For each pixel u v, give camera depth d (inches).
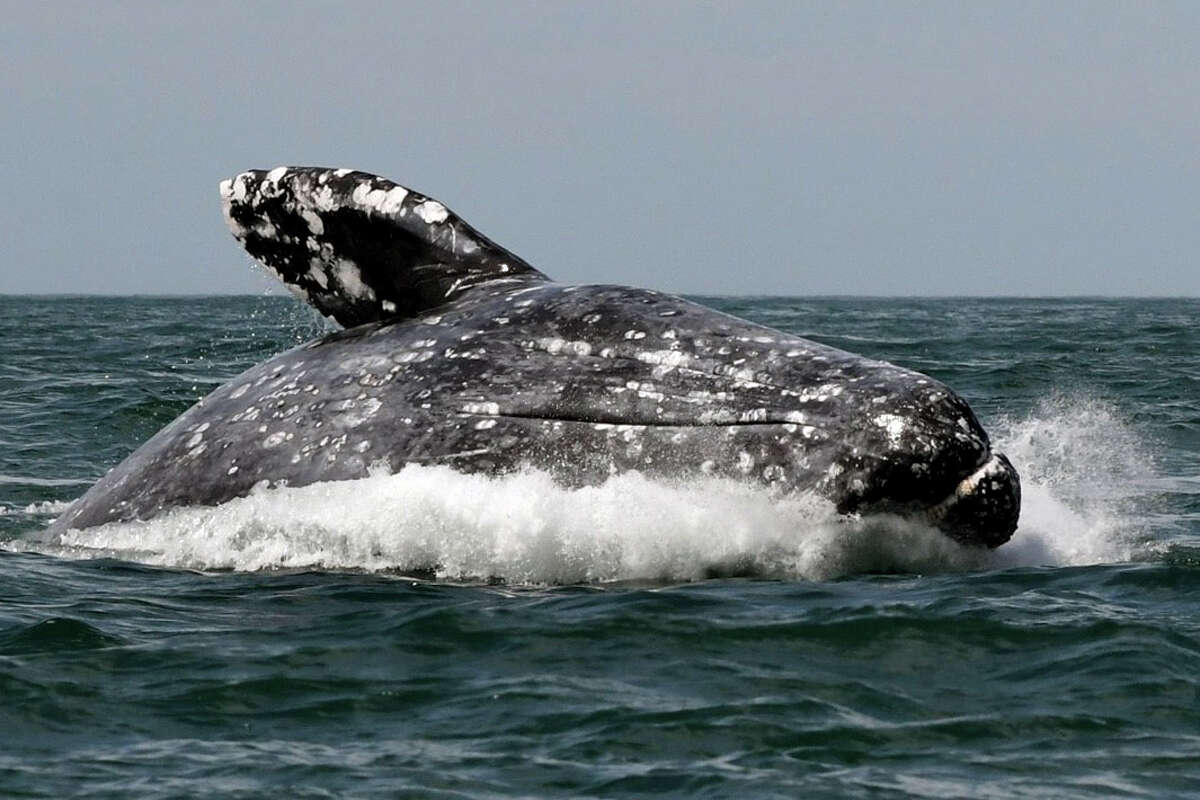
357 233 2006.6
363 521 1801.2
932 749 1226.6
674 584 1696.6
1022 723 1274.6
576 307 1868.8
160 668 1412.4
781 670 1389.0
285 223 2042.3
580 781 1170.6
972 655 1423.5
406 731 1272.1
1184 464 2795.3
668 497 1722.4
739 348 1779.0
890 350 5423.2
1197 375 4421.8
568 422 1776.6
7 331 6899.6
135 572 1797.5
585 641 1465.3
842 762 1202.0
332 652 1451.8
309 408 1899.6
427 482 1787.6
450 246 1987.0
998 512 1675.7
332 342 1998.0
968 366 4594.0
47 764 1203.9
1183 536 2034.9
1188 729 1261.1
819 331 6998.0
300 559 1822.1
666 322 1824.6
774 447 1699.1
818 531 1689.2
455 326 1915.6
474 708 1316.4
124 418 3257.9
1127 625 1478.8
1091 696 1326.3
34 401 3599.9
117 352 5324.8
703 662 1409.9
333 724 1291.8
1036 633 1465.3
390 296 2025.1
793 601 1577.3
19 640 1482.5
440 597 1644.9
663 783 1165.7
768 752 1221.7
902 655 1424.7
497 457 1779.0
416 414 1835.6
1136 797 1136.2
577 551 1733.5
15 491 2463.1
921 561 1734.7
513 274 1987.0
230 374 4453.7
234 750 1234.6
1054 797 1134.4
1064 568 1718.8
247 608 1620.3
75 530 1969.7
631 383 1777.8
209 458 1921.8
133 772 1188.5
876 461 1652.3
